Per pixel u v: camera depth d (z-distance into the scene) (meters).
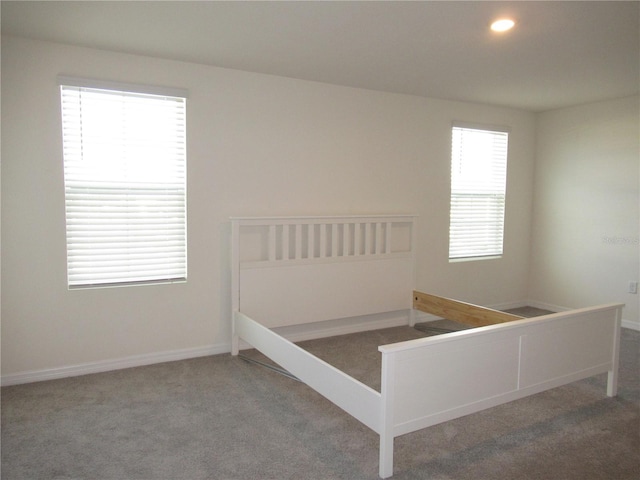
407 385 1.96
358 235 3.98
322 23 2.55
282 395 2.80
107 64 3.04
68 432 2.34
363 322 4.19
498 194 4.95
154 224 3.29
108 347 3.18
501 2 2.27
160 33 2.71
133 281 3.25
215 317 3.53
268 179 3.65
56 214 2.97
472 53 3.04
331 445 2.24
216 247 3.49
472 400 2.20
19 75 2.81
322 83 3.83
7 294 2.88
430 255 4.53
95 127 3.07
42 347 2.99
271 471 2.02
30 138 2.87
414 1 2.27
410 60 3.20
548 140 4.99
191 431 2.36
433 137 4.45
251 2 2.28
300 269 3.70
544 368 2.48
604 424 2.48
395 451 2.20
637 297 4.28
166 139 3.29
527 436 2.35
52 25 2.59
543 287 5.11
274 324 3.63
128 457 2.12
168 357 3.38
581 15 2.43
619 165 4.37
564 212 4.86
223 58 3.19
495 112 4.80
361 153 4.06
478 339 2.18
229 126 3.47
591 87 3.93
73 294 3.05
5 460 2.08
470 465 2.08
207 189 3.42
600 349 2.75
